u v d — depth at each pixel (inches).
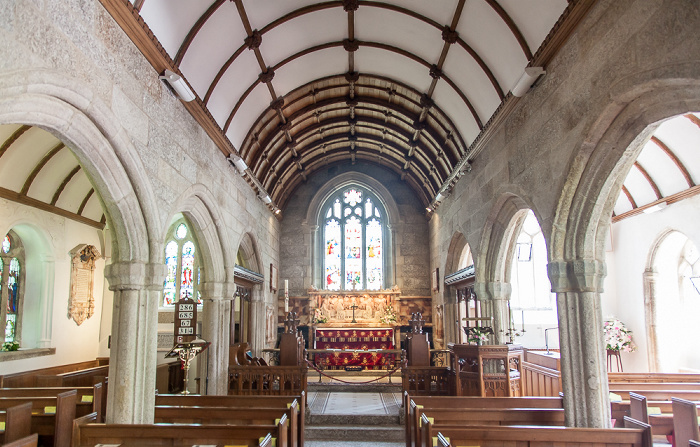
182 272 632.4
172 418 261.9
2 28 157.8
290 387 441.1
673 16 182.9
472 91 402.6
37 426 244.2
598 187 255.9
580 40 252.5
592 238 269.3
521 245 614.2
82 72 202.5
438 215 655.1
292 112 518.3
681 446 231.1
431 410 256.1
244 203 504.1
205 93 351.9
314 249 749.9
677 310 477.7
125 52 242.7
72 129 205.0
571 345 267.0
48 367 462.6
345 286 751.7
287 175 685.9
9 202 417.4
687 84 187.2
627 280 512.4
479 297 433.4
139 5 242.5
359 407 456.8
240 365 464.4
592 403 257.3
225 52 343.9
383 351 558.6
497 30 322.7
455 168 507.8
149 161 269.0
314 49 411.2
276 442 200.2
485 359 372.2
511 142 354.0
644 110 221.3
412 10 358.3
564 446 195.5
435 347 680.4
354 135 651.5
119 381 250.8
